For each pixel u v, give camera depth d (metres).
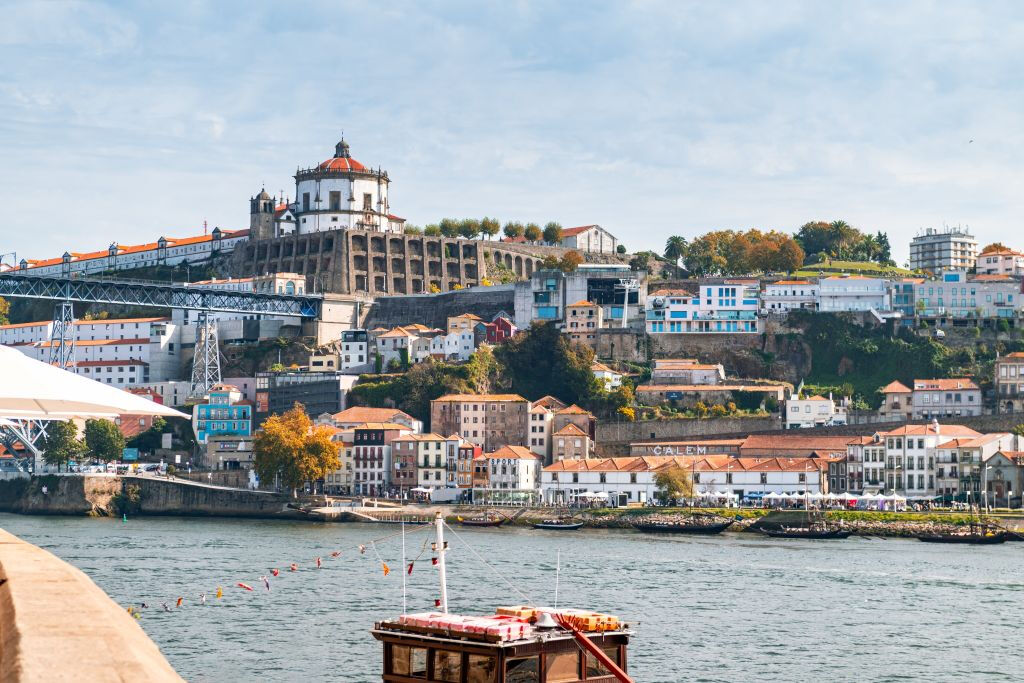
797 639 163.12
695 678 138.50
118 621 11.86
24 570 13.45
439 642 64.06
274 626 167.25
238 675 136.50
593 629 64.50
